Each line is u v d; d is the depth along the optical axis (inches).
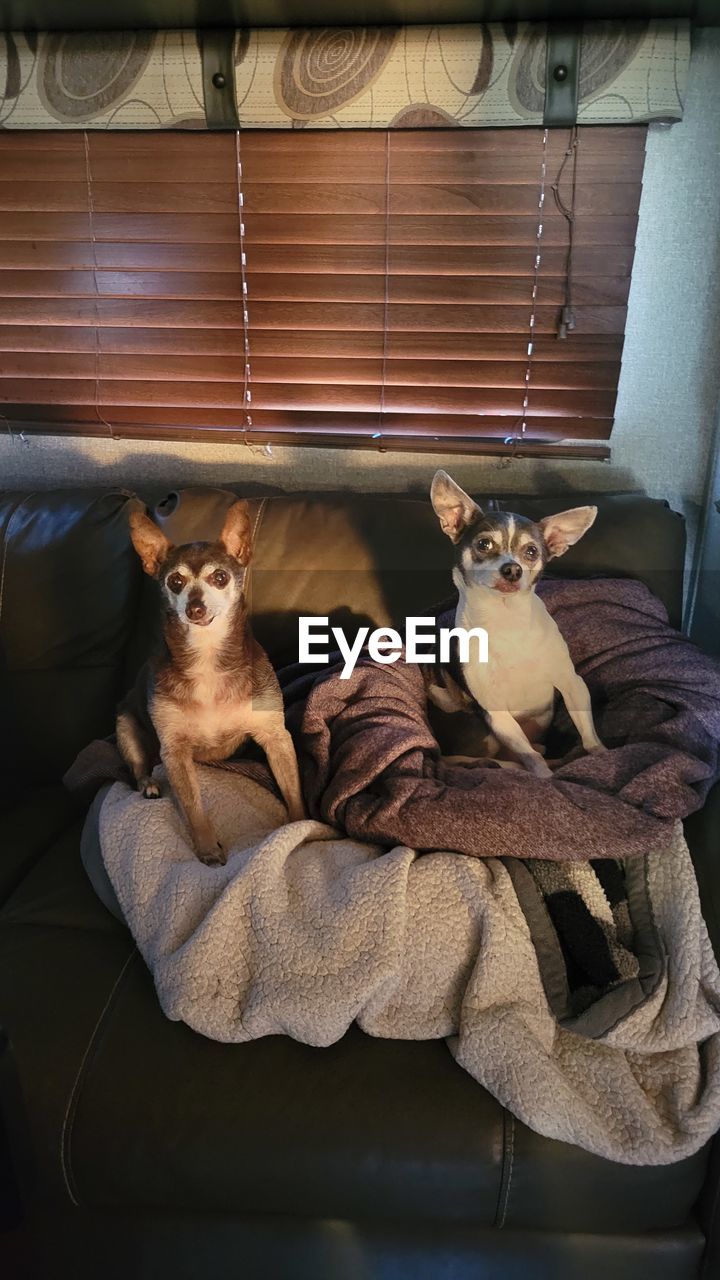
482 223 67.8
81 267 72.7
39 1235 44.2
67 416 77.4
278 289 71.2
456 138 66.1
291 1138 39.6
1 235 72.6
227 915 44.4
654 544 64.5
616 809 46.1
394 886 44.0
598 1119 39.9
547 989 43.1
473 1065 40.5
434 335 71.0
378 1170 39.2
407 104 65.4
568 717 56.3
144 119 67.8
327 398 73.8
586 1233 42.5
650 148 65.7
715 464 70.6
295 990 42.2
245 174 68.7
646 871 45.6
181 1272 44.5
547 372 70.9
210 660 53.0
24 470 80.5
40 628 68.1
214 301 72.3
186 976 43.3
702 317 69.1
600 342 69.6
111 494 70.3
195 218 70.2
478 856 46.9
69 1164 40.9
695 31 63.2
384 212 68.4
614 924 44.9
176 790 53.6
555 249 67.7
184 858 50.1
